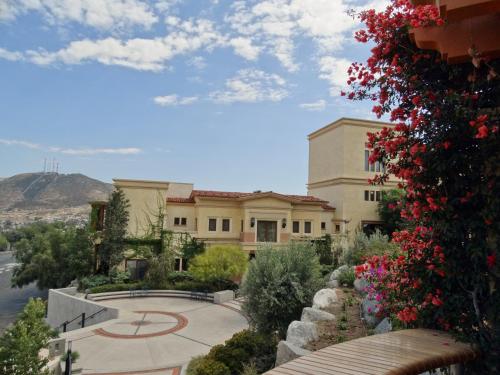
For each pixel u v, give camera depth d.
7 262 94.19
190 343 15.70
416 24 4.46
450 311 4.57
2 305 37.78
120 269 29.20
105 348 14.92
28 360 8.40
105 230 28.05
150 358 13.81
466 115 4.29
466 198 4.43
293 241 17.08
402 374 3.44
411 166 4.98
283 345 9.70
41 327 9.06
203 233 30.92
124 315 20.33
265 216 31.34
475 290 4.33
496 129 3.94
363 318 11.59
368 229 34.69
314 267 14.98
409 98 5.24
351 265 18.66
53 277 31.94
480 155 4.37
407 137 5.00
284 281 14.36
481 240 4.34
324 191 37.59
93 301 22.73
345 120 34.94
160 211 30.75
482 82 4.41
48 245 33.28
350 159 34.88
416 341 4.32
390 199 33.06
